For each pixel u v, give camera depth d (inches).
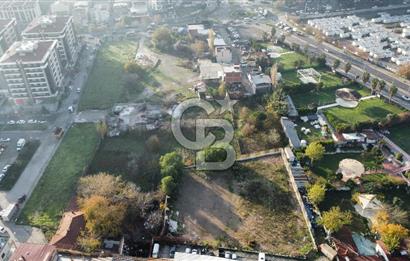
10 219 5816.9
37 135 7760.8
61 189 6363.2
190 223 5639.8
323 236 5349.4
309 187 5974.4
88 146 7367.1
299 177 6264.8
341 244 5196.9
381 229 5108.3
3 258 5049.2
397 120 7391.7
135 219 5590.6
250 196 6067.9
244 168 6609.3
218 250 5201.8
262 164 6692.9
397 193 5984.3
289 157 6565.0
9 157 7194.9
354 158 6707.7
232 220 5684.1
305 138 7214.6
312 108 7824.8
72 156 7116.1
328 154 6801.2
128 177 6540.4
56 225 5703.7
